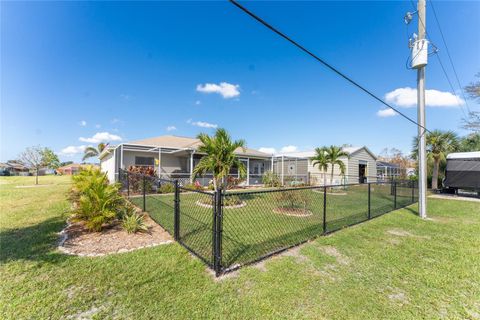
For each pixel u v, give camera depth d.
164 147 12.99
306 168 20.27
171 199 8.77
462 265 3.19
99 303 2.16
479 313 2.16
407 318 2.06
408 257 3.46
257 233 4.61
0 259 3.07
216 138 7.85
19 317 1.94
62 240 3.84
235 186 14.23
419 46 6.54
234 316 2.02
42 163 17.69
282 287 2.52
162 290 2.40
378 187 15.77
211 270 2.88
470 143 17.05
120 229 4.57
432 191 14.49
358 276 2.84
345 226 5.25
